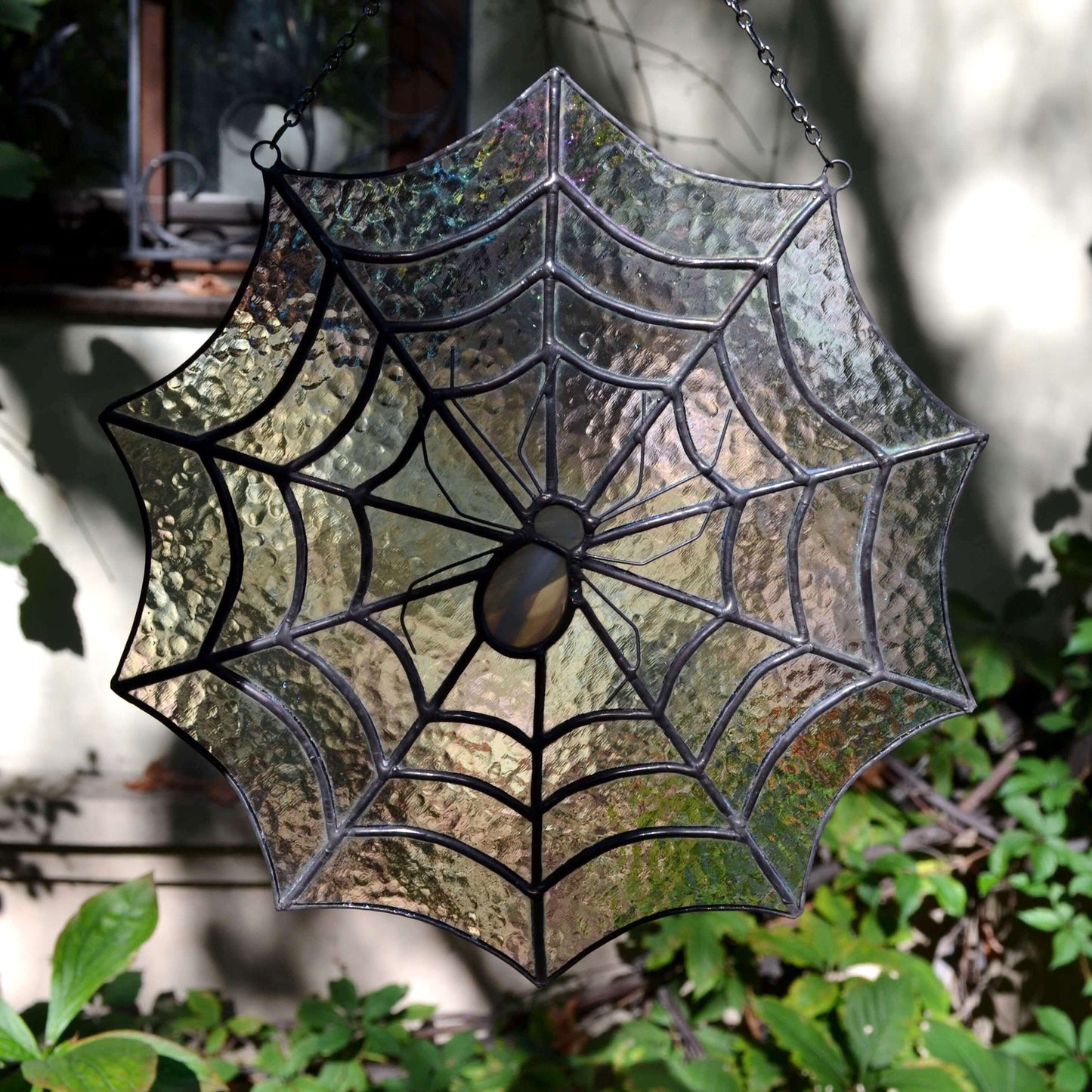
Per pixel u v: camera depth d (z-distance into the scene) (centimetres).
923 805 152
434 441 78
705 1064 134
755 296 78
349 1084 135
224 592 78
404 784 80
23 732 149
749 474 79
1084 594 157
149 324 142
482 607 78
